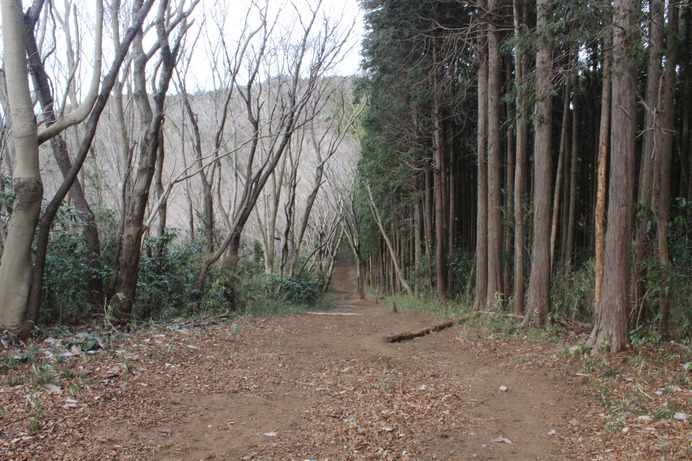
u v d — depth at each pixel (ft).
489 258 46.91
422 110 61.11
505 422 17.04
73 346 22.13
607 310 25.36
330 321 48.57
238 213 48.88
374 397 19.42
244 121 72.49
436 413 17.74
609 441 14.55
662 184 30.99
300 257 116.67
